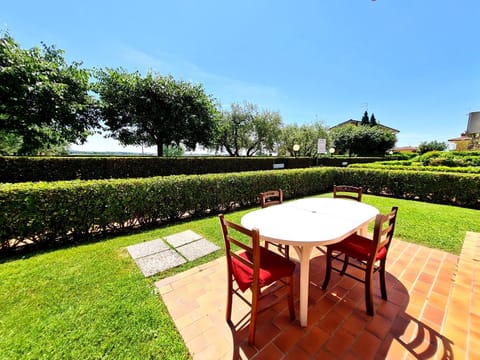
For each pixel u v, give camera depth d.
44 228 2.95
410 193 6.47
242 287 1.47
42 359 1.32
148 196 3.79
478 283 2.07
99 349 1.39
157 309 1.77
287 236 1.55
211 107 11.20
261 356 1.35
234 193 5.02
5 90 5.76
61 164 5.98
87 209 3.24
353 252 1.84
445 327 1.55
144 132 10.63
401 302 1.83
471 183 5.32
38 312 1.71
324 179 7.67
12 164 5.23
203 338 1.49
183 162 8.66
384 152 19.38
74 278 2.20
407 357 1.32
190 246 2.98
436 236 3.25
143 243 3.08
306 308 1.56
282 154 18.06
